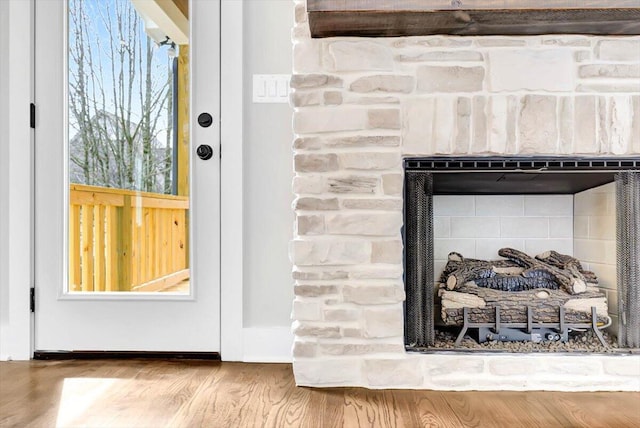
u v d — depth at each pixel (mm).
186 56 2174
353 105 1796
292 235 2143
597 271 1943
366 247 1785
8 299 2148
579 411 1559
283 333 2125
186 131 2176
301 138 1795
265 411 1548
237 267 2129
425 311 1835
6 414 1515
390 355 1782
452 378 1771
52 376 1893
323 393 1720
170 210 2182
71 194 2189
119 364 2062
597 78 1780
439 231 2066
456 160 1814
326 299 1788
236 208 2131
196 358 2137
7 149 2158
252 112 2148
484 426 1440
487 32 1762
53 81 2170
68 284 2176
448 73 1787
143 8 2193
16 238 2145
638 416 1516
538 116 1781
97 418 1486
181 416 1505
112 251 2197
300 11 1803
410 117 1789
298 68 1801
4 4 2166
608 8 1562
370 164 1785
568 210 2061
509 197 2066
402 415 1522
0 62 2162
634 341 1809
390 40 1796
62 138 2166
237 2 2137
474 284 1925
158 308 2145
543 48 1788
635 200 1801
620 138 1773
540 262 1970
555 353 1792
